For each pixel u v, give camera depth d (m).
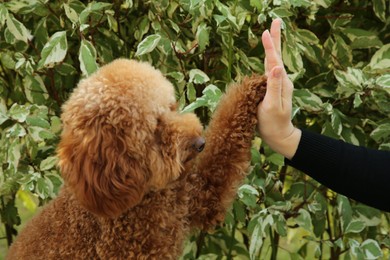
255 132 2.03
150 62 2.56
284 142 1.95
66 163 1.86
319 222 2.74
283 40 2.52
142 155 1.89
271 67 1.86
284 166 2.95
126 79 1.90
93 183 1.83
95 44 2.62
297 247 4.04
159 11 2.45
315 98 2.50
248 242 3.03
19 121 2.39
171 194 2.00
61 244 2.01
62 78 2.75
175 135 1.92
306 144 1.95
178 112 2.11
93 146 1.83
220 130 1.99
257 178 2.54
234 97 1.99
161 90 1.96
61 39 2.39
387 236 2.80
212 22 2.54
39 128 2.43
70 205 2.02
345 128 2.59
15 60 2.62
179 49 2.42
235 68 2.53
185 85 2.60
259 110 1.94
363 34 2.64
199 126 2.01
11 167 2.43
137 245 1.97
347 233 2.73
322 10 2.75
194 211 2.05
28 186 2.46
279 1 2.33
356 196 1.97
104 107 1.86
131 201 1.87
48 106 2.70
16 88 2.77
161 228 1.98
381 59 2.49
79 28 2.43
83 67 2.32
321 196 2.66
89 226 1.98
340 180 1.96
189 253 2.69
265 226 2.46
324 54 2.70
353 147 1.99
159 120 1.95
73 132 1.87
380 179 1.93
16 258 2.10
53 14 2.58
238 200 2.57
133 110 1.87
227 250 2.87
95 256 1.99
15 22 2.46
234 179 2.01
